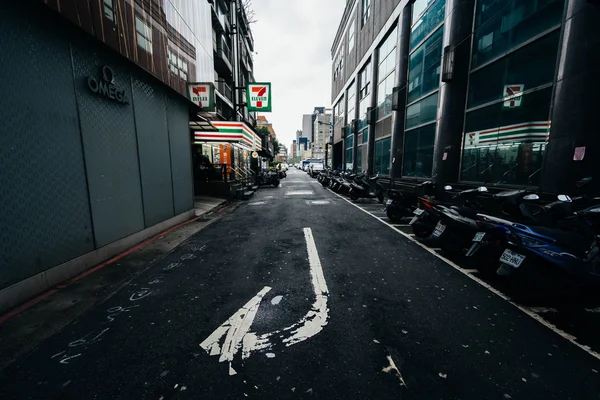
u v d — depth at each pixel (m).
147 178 5.82
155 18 5.99
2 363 2.04
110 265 4.19
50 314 2.76
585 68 4.89
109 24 4.44
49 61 3.45
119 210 4.86
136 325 2.55
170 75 6.68
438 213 4.79
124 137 5.05
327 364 2.03
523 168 6.68
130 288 3.36
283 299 3.07
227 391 1.77
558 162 5.39
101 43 4.32
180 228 6.72
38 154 3.29
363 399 1.71
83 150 4.02
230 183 12.07
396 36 14.75
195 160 13.16
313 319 2.65
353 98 25.70
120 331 2.46
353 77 25.09
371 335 2.40
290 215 8.50
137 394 1.75
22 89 3.10
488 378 1.90
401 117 14.11
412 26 13.16
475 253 3.64
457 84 9.03
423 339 2.35
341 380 1.87
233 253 4.74
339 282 3.54
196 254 4.69
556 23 5.75
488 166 7.96
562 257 2.88
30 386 1.82
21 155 3.08
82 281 3.58
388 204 7.57
